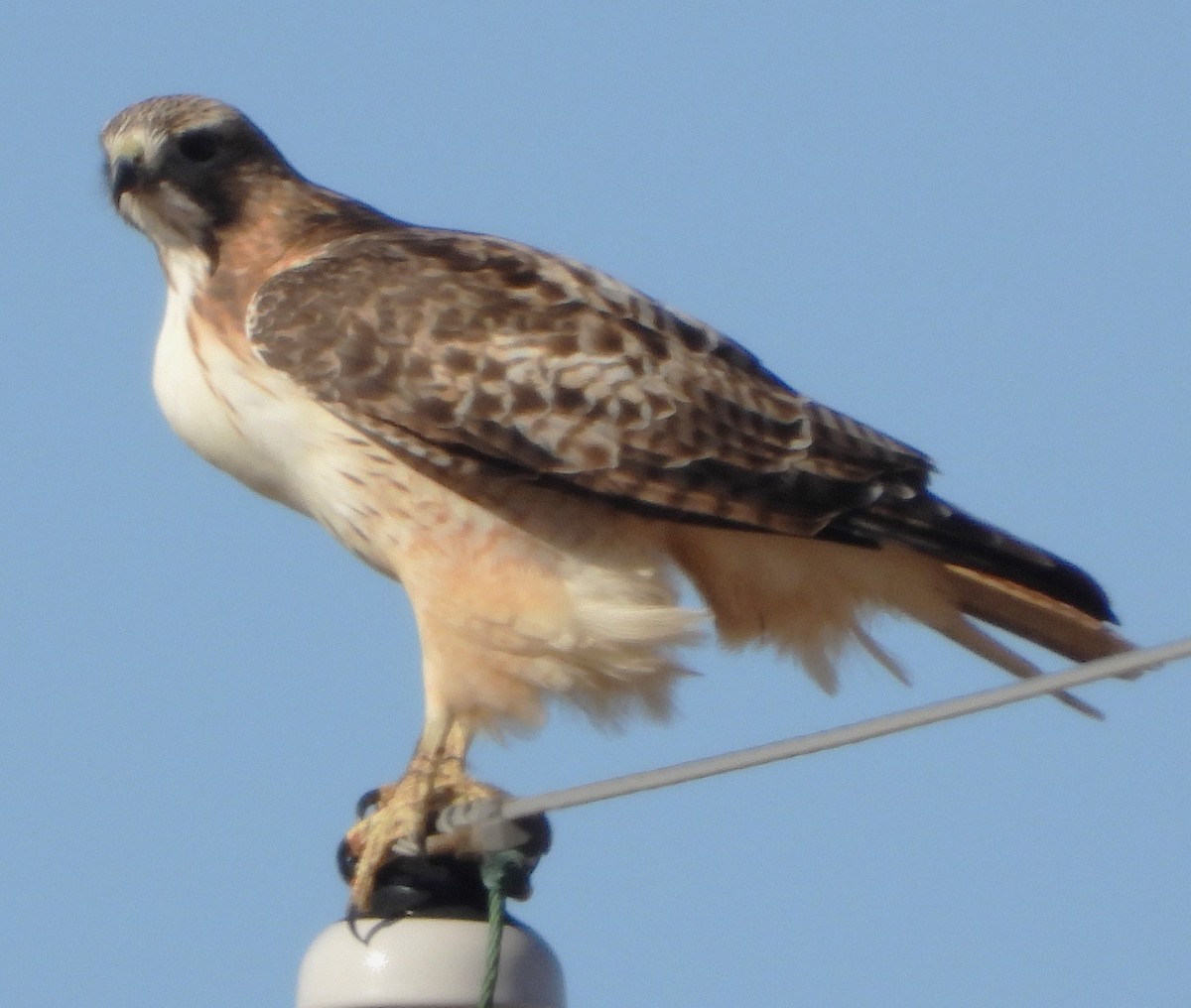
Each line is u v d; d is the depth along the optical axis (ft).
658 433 37.50
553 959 29.84
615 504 37.17
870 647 39.11
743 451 37.68
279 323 37.70
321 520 38.34
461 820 29.78
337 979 29.27
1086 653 38.14
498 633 36.65
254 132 41.04
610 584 36.86
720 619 38.73
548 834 30.27
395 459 36.99
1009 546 37.14
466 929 29.37
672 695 37.04
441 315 37.83
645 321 38.81
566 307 38.50
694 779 27.55
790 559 38.24
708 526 37.45
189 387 38.27
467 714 36.94
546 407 37.35
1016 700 25.39
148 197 39.88
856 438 38.22
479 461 37.01
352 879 33.60
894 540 37.45
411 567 37.09
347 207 41.32
